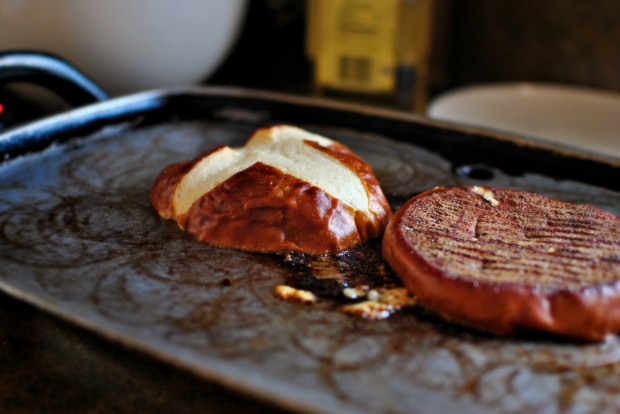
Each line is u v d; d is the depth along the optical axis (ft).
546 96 2.26
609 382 0.93
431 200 1.17
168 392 0.99
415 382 0.92
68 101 1.51
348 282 1.10
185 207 1.20
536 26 2.51
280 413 0.97
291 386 0.86
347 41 2.05
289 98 1.58
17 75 1.41
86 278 1.08
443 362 0.96
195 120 1.59
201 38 1.76
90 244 1.15
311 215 1.14
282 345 0.98
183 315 1.02
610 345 0.99
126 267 1.10
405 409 0.85
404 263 1.06
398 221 1.11
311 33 2.10
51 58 1.45
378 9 2.00
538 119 2.25
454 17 2.66
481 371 0.95
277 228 1.15
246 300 1.05
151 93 1.57
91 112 1.47
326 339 0.99
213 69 1.90
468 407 0.87
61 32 1.60
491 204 1.17
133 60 1.69
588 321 0.98
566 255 1.05
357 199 1.18
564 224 1.11
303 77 2.30
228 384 0.87
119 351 1.04
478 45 2.65
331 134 1.53
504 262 1.03
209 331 0.99
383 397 0.88
